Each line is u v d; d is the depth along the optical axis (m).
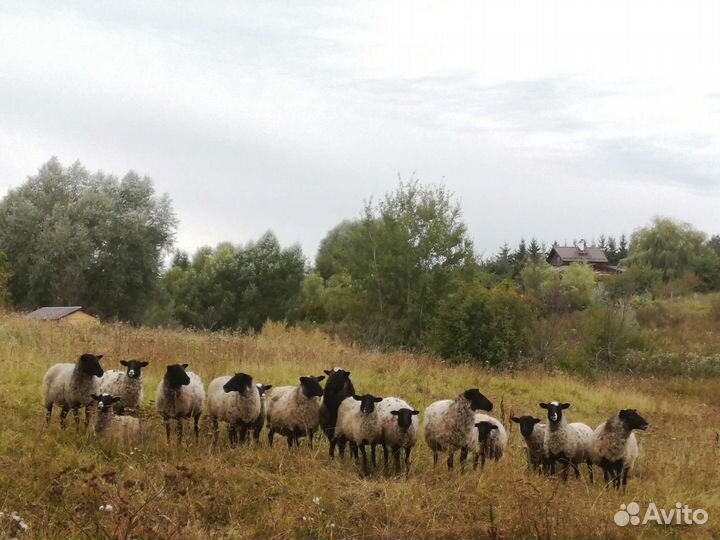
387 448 12.47
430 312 34.69
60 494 8.63
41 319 24.69
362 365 21.98
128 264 52.41
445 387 21.36
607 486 11.84
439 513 9.45
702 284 79.62
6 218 50.81
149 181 56.06
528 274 63.12
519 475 11.44
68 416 12.71
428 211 35.75
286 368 18.97
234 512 8.95
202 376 16.81
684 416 22.66
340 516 9.19
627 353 38.69
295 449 11.70
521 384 24.20
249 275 58.09
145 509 8.29
